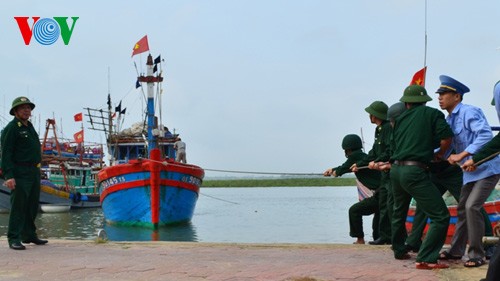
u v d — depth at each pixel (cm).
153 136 2414
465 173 662
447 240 1134
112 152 3198
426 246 648
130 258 758
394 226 716
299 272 639
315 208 3991
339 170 932
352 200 5628
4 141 859
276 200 5803
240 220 2825
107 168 2270
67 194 3631
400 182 666
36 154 896
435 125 650
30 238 909
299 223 2581
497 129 884
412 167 650
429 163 673
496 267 444
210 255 783
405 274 620
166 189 2206
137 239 1903
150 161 2148
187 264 703
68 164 4147
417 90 673
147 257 766
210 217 3114
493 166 643
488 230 725
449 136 645
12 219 866
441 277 604
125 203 2234
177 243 922
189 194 2338
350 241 1784
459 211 691
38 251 840
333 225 2445
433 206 646
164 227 2242
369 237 1866
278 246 872
